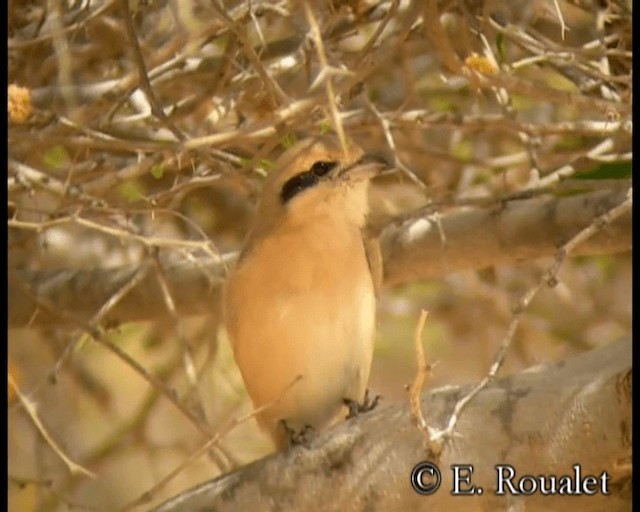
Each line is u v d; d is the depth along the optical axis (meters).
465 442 7.61
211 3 9.30
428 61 12.87
